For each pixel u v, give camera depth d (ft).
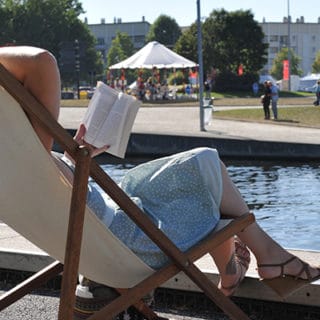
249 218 11.72
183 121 92.38
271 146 64.23
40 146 9.61
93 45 362.53
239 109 123.65
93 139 11.42
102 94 11.59
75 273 9.69
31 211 10.53
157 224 11.55
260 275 12.20
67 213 10.27
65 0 340.59
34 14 327.26
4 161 9.96
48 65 10.00
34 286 12.59
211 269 15.01
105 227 10.39
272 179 50.42
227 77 254.68
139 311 12.94
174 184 11.91
